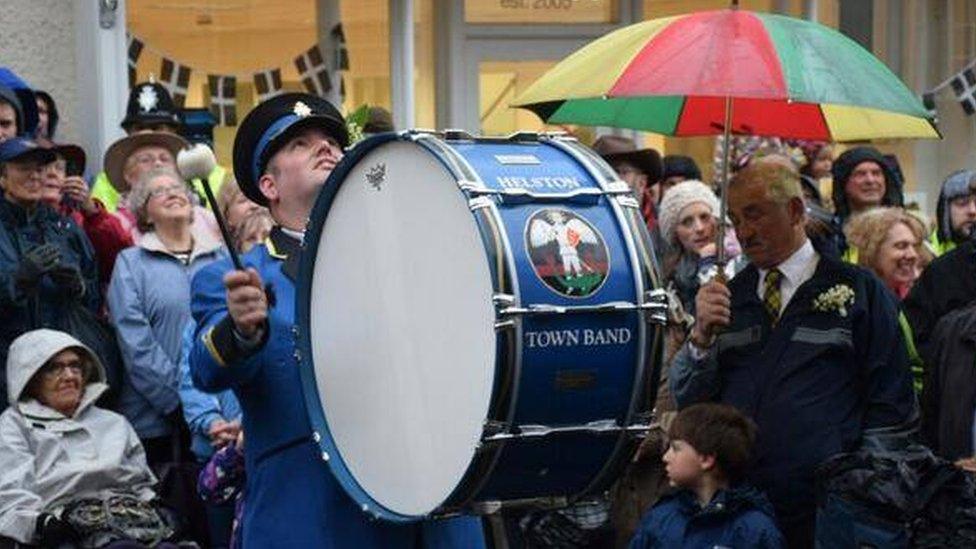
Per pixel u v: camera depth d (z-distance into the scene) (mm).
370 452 8125
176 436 13484
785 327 10539
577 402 7516
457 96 21047
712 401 10836
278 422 8422
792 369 10453
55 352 12688
